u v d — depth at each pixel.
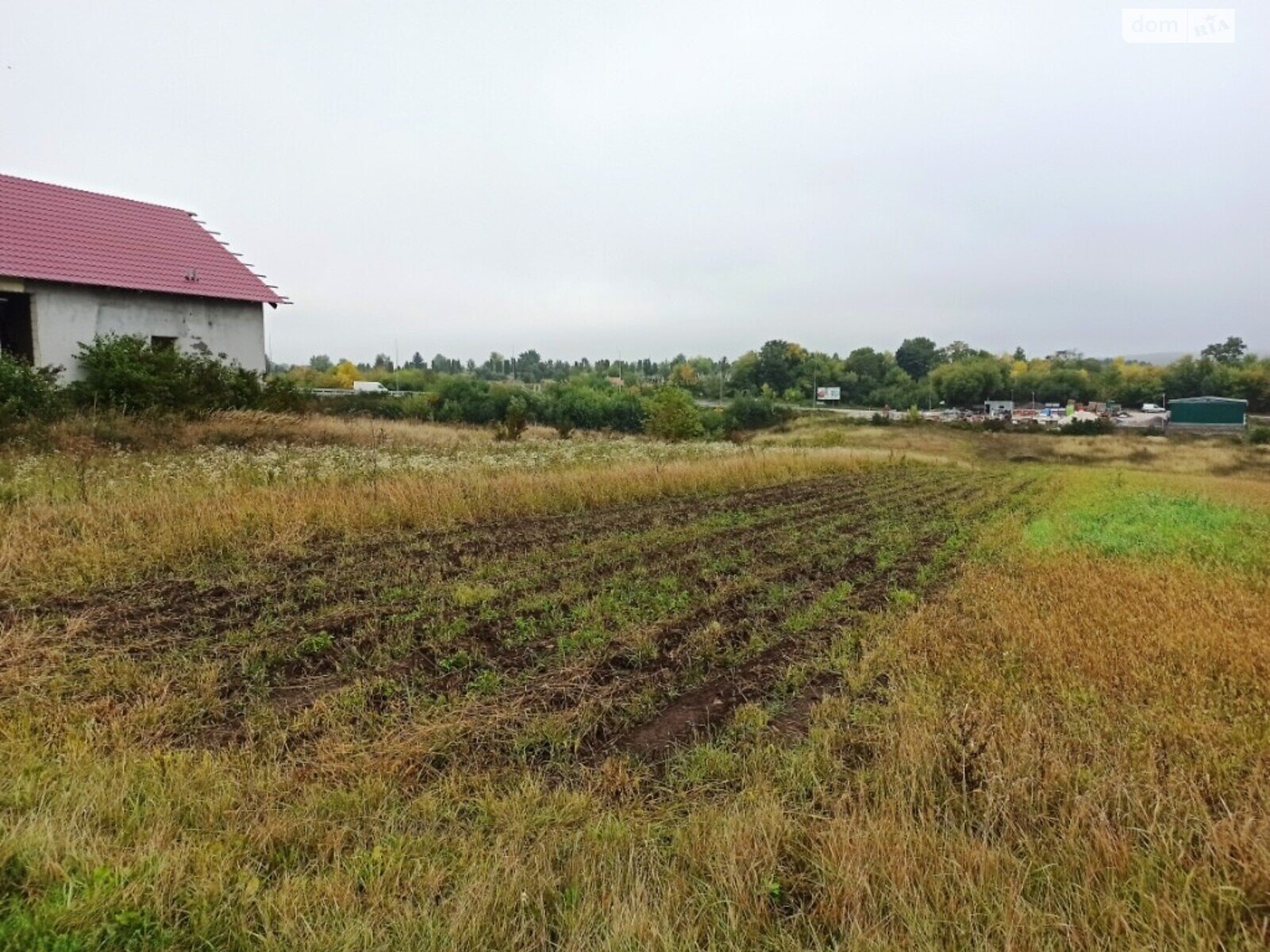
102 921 2.53
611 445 22.23
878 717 4.50
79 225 20.02
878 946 2.60
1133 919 2.73
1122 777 3.61
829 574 8.55
